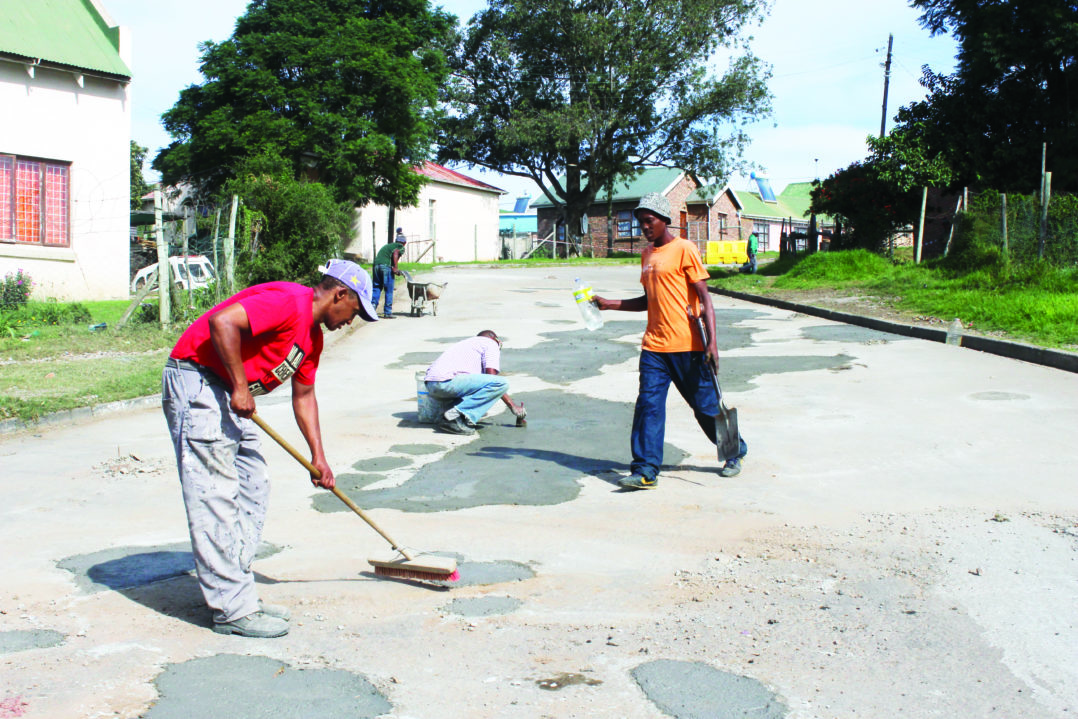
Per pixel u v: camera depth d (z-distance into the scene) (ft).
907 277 61.52
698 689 10.82
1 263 68.49
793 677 11.15
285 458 24.29
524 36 136.67
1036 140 79.46
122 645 12.21
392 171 106.22
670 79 140.67
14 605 13.75
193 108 104.37
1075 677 11.02
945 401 28.48
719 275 93.76
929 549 15.78
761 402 29.84
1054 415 25.72
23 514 19.06
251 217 61.98
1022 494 18.78
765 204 213.87
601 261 127.65
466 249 157.28
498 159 148.87
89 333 47.83
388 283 59.47
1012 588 13.88
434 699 10.62
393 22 106.83
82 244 73.36
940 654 11.73
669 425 27.55
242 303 12.31
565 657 11.82
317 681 11.10
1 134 68.39
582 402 31.53
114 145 75.10
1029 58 78.48
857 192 84.43
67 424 29.01
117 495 20.57
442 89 139.64
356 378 38.27
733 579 14.74
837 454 22.91
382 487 21.33
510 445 25.43
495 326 54.24
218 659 11.76
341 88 100.68
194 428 12.41
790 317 54.39
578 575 15.11
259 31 104.63
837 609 13.34
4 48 67.21
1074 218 50.47
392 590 14.46
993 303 45.03
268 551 16.70
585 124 134.51
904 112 85.46
